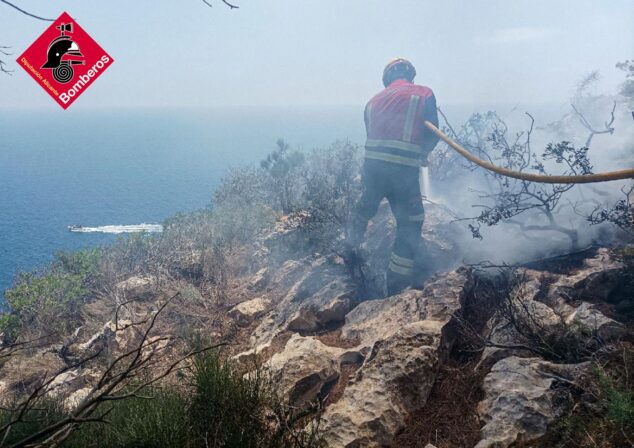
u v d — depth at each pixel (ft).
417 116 14.21
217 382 9.72
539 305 11.54
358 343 12.88
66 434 6.37
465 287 12.73
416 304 12.77
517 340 10.80
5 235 251.39
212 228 24.12
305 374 10.84
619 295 12.38
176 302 18.85
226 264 21.31
